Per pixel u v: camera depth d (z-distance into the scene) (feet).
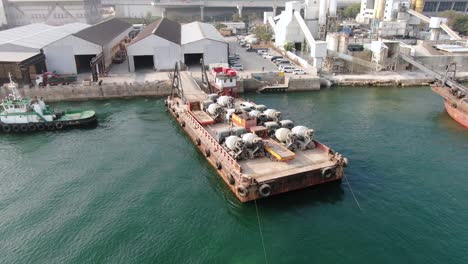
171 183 110.11
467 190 102.42
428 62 263.29
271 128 119.44
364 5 479.41
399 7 363.76
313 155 108.17
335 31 345.72
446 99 174.91
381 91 219.20
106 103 197.67
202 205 98.37
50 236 87.20
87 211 96.58
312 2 347.77
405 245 80.79
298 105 186.91
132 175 115.03
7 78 207.82
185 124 148.66
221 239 85.15
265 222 90.02
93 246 83.56
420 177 109.60
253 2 598.75
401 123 158.20
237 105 154.92
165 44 241.14
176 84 193.16
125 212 95.91
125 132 152.35
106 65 247.29
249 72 240.12
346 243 82.02
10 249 83.41
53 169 119.85
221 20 608.60
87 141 142.72
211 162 118.42
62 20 467.11
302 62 255.91
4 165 123.34
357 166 115.75
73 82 216.54
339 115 168.96
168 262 78.43
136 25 474.90
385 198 98.32
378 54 256.73
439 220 88.94
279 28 337.93
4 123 152.56
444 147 132.05
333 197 98.84
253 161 105.09
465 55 262.47
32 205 99.76
